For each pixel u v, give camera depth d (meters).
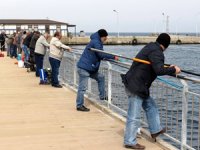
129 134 6.28
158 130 6.49
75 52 11.96
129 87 6.16
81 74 8.91
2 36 35.12
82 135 7.09
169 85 6.38
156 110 6.52
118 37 92.50
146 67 6.06
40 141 6.72
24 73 17.23
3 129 7.49
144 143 6.56
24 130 7.42
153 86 6.95
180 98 6.23
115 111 8.72
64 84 13.30
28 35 18.75
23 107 9.61
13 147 6.38
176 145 6.58
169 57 63.06
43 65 15.78
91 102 9.94
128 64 7.46
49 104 9.98
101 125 7.79
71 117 8.48
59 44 12.36
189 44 105.88
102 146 6.43
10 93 11.77
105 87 9.28
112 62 8.41
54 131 7.36
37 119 8.31
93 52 8.70
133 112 6.23
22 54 20.47
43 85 13.43
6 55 30.02
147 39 93.12
